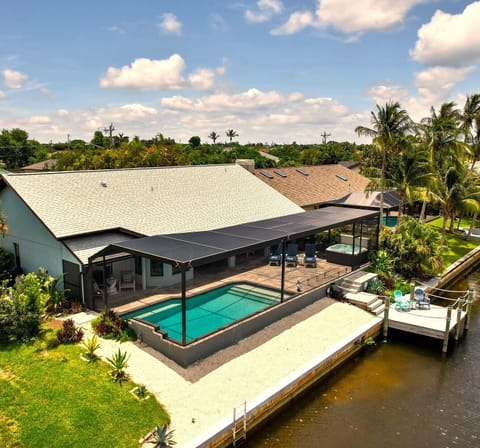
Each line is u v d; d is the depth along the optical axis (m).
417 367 16.75
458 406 13.95
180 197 26.22
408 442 12.03
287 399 13.52
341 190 43.47
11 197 22.11
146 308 18.62
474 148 39.91
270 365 14.55
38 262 21.23
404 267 26.45
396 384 15.31
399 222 30.36
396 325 19.30
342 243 29.19
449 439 12.22
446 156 36.00
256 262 26.84
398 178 31.97
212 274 24.03
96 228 19.92
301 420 12.95
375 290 22.53
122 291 20.78
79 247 18.67
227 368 14.21
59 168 55.09
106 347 15.05
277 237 19.02
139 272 21.36
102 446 10.02
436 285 25.80
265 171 39.47
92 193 22.55
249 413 11.79
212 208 26.48
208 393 12.59
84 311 18.34
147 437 10.42
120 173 25.84
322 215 26.14
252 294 20.91
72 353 14.30
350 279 23.22
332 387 15.01
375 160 35.50
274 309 18.44
